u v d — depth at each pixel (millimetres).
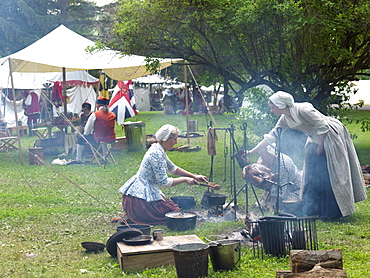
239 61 10094
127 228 4691
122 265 4164
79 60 12297
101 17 30734
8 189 8438
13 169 10758
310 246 4500
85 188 8430
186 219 5383
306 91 9805
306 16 8250
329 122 5910
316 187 5785
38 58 11852
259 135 10273
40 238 5406
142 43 9133
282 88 9938
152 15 8930
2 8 30625
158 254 4234
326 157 5742
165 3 8742
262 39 9484
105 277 3986
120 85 20844
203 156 11891
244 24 8812
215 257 4023
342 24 8305
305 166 5887
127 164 11102
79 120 14156
